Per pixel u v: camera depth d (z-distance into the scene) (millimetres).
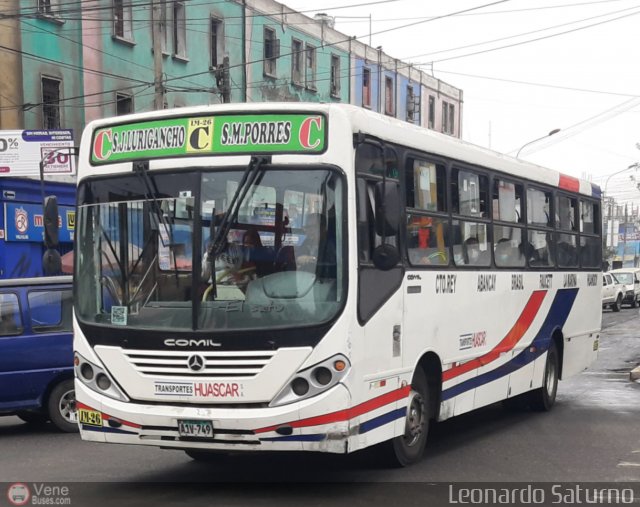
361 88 43000
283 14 36625
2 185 20766
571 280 12609
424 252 8023
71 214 22375
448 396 8570
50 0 26344
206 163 6754
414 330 7719
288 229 6570
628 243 82250
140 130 7090
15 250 21172
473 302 9141
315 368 6383
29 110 25594
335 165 6602
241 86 34375
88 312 7102
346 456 8477
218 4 33312
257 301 6500
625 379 16156
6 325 10055
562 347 12383
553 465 8203
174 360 6582
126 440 6770
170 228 6789
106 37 28375
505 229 10188
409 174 7828
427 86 49469
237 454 8672
